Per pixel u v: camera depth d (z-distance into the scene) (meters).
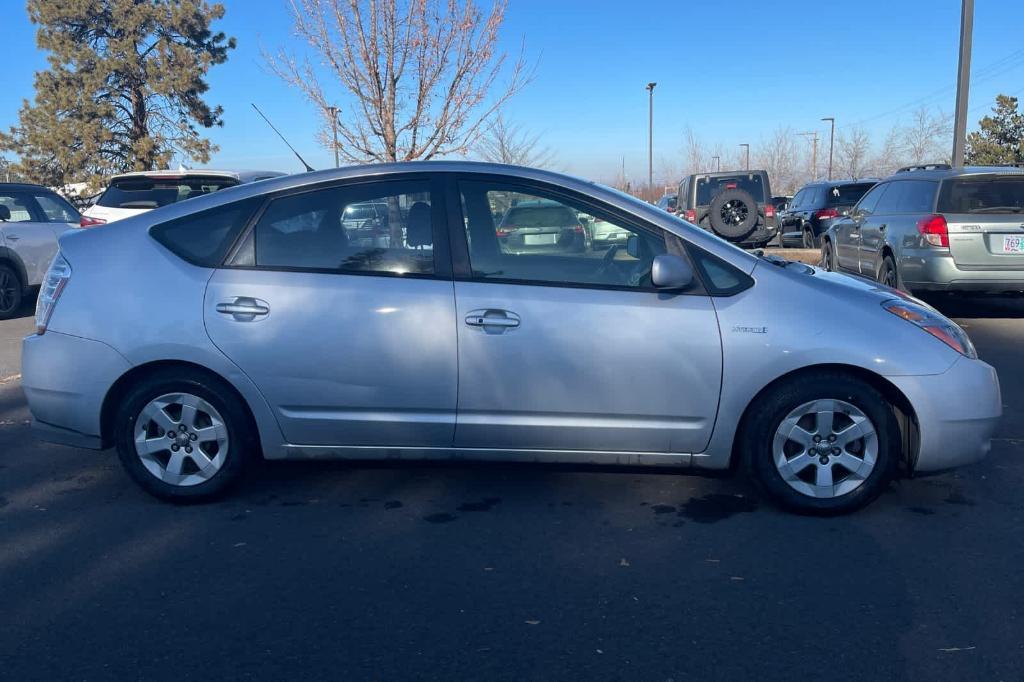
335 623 3.56
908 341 4.45
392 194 4.72
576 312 4.50
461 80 12.26
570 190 4.68
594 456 4.65
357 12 11.66
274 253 4.68
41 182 37.00
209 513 4.73
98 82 35.78
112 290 4.68
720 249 4.59
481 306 4.52
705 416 4.53
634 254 4.61
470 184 4.71
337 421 4.64
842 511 4.57
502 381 4.54
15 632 3.51
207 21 37.22
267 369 4.60
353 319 4.56
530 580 3.93
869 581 3.88
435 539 4.38
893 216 10.70
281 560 4.15
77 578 3.97
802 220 19.30
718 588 3.84
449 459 4.72
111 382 4.66
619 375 4.50
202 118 37.50
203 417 4.74
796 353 4.42
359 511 4.75
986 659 3.26
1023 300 12.16
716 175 18.48
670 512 4.70
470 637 3.45
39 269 12.09
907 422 4.59
